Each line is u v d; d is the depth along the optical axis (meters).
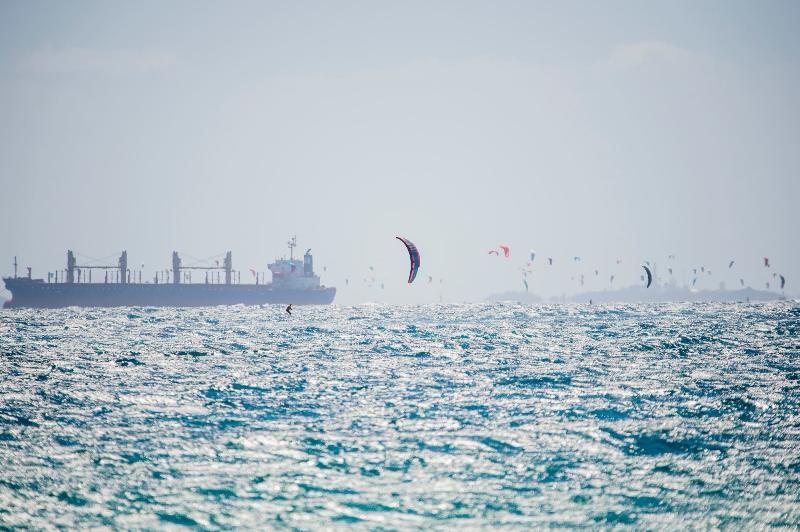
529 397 125.69
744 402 120.50
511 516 74.00
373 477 84.00
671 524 72.38
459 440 97.69
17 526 71.00
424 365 167.25
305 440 97.50
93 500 77.00
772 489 80.50
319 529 70.88
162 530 70.56
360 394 128.88
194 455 91.00
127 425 104.75
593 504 76.69
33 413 111.75
